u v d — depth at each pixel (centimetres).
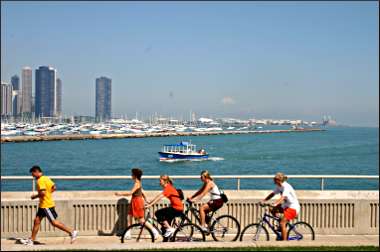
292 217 1842
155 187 8931
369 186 9844
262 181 10094
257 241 1766
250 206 2078
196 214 1983
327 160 17238
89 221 2025
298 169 14325
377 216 2128
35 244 1877
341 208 2117
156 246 1669
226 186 9356
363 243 1745
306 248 1630
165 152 16575
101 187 9356
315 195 2172
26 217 1994
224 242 1728
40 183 1858
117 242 1934
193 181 10419
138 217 1881
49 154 19838
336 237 2042
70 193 2084
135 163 16150
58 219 2005
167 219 1888
